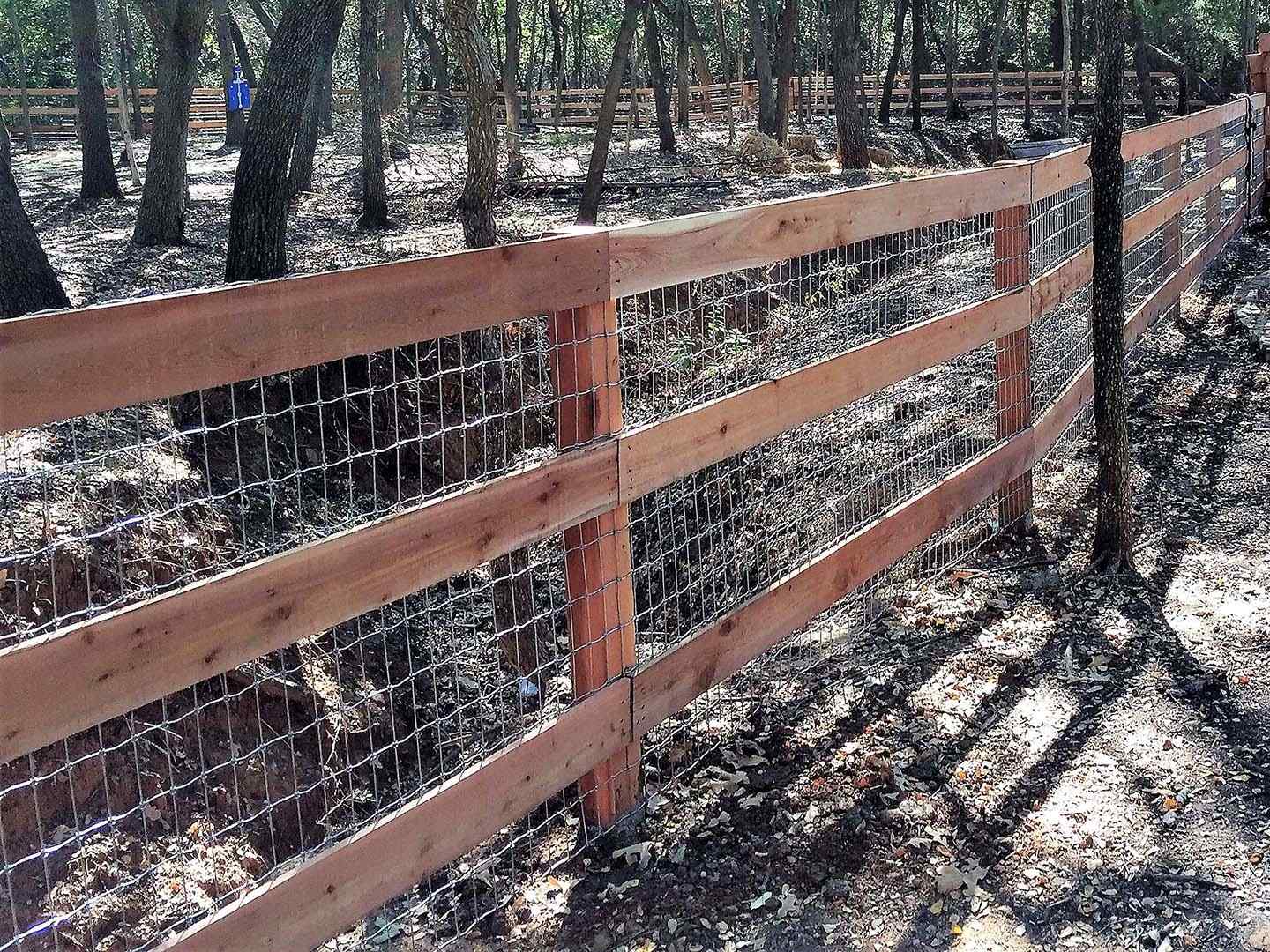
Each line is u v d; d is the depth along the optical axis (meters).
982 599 4.95
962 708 4.09
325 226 15.38
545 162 24.12
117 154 26.86
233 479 5.95
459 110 27.47
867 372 4.44
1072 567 5.15
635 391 4.88
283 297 2.48
